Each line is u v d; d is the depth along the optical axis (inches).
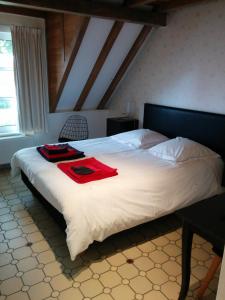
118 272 84.0
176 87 146.0
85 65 154.2
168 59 147.9
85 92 176.2
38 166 108.7
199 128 132.8
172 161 116.3
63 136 183.9
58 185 90.9
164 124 153.8
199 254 93.7
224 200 68.0
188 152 117.6
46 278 81.0
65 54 143.8
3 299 73.3
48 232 104.2
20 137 166.6
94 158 117.0
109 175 97.6
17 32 148.7
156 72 157.2
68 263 87.4
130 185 92.4
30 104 164.9
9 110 168.6
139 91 172.9
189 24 132.8
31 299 73.4
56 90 164.6
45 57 164.6
